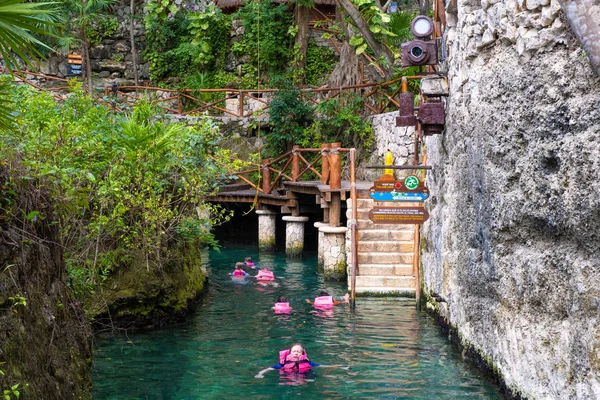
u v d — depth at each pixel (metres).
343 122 18.47
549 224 5.90
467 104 8.21
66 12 21.64
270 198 17.64
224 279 14.47
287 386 7.50
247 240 20.67
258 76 22.08
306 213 19.22
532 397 6.19
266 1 23.72
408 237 13.05
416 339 9.48
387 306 11.70
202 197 10.96
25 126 8.14
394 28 18.42
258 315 11.05
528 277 6.30
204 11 24.48
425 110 9.59
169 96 24.09
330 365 8.29
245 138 21.06
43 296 5.67
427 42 9.56
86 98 10.80
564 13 5.34
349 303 11.80
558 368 5.65
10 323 4.78
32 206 5.68
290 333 9.88
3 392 4.30
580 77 5.34
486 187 7.33
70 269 8.09
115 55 25.00
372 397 7.12
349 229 12.76
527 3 6.20
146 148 9.95
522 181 6.41
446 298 9.49
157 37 24.62
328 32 23.70
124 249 9.84
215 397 7.16
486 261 7.49
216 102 21.58
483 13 7.44
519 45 6.41
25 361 4.88
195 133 11.22
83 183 9.04
